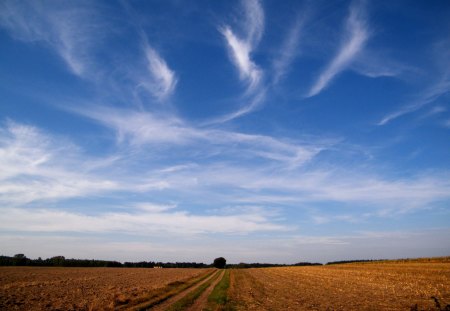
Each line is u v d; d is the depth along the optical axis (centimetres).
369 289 3697
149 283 5053
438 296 2920
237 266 19150
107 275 7375
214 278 6862
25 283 4525
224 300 3042
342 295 3288
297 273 7556
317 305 2692
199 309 2522
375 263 9156
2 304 2536
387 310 2355
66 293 3425
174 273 9031
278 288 4241
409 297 2941
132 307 2491
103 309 2359
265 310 2486
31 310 2283
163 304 2780
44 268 10581
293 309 2519
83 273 7994
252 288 4288
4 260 12775
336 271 7256
